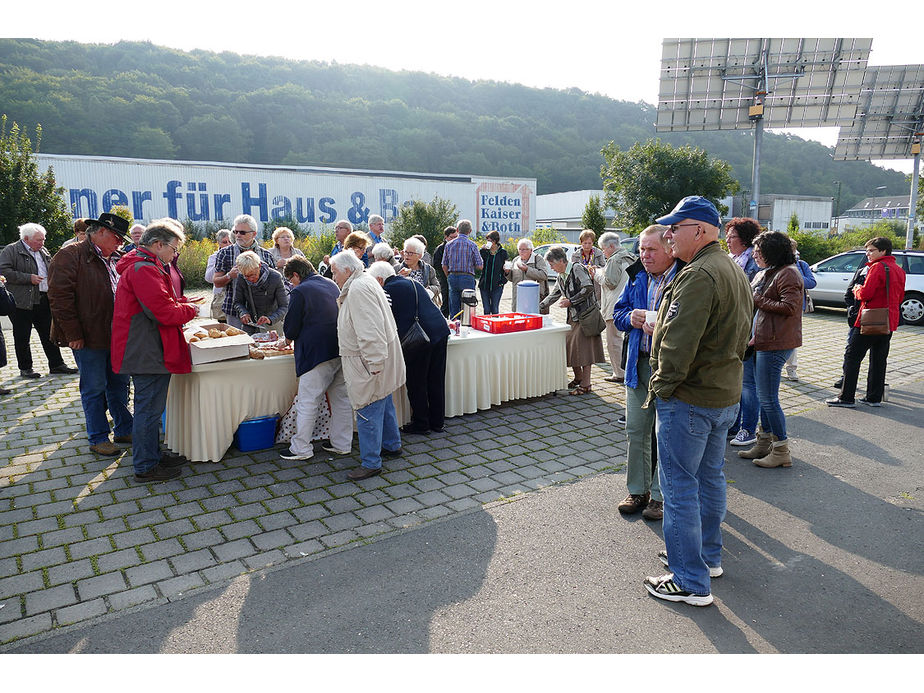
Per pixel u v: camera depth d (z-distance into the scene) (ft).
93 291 14.56
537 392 20.66
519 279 28.27
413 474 14.42
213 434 14.69
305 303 14.25
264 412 15.75
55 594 9.50
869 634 8.70
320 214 90.99
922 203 123.65
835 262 42.32
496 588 9.76
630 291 12.09
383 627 8.76
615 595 9.61
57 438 16.65
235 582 9.88
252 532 11.54
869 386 20.51
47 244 46.75
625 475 14.46
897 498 13.29
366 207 94.32
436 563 10.50
